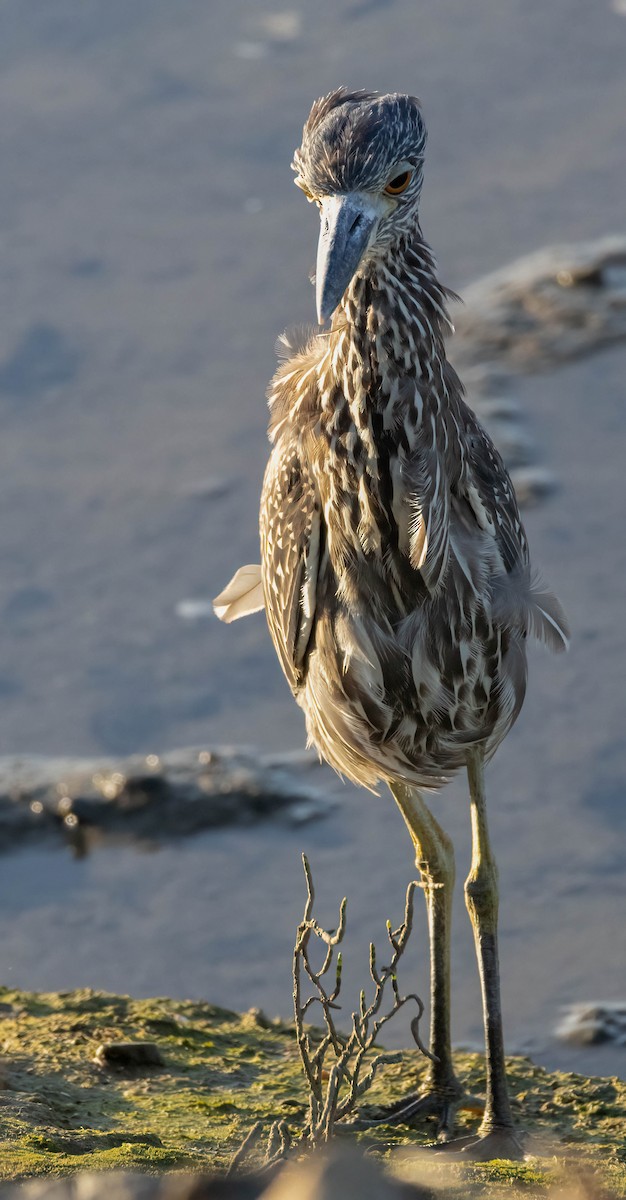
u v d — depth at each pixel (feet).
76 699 48.70
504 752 44.96
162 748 46.70
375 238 22.98
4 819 44.60
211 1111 25.39
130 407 59.77
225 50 80.28
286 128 73.41
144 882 42.16
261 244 67.15
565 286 63.16
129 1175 16.69
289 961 38.70
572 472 54.60
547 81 76.28
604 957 37.35
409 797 26.89
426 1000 36.19
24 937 40.45
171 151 73.31
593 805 42.73
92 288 65.72
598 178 69.41
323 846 42.73
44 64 80.59
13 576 53.06
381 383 23.54
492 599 24.43
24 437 58.90
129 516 54.95
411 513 23.75
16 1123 23.27
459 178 70.54
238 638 50.65
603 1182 21.09
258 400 59.11
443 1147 24.72
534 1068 29.22
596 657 47.50
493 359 60.29
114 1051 27.71
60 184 71.87
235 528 53.93
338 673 25.29
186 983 38.32
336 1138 22.38
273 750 46.29
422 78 76.43
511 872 40.60
